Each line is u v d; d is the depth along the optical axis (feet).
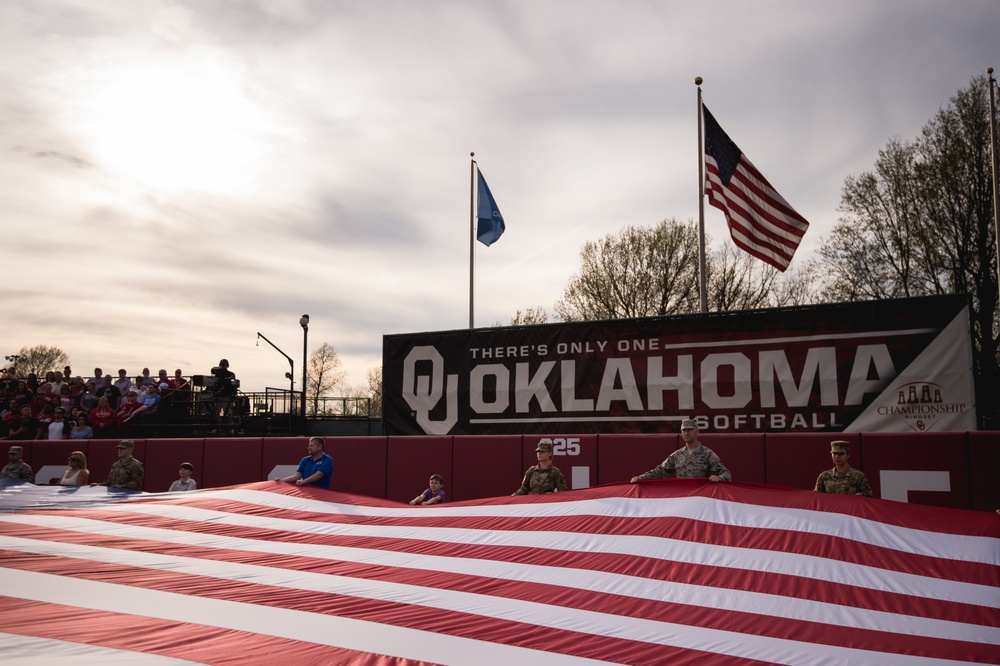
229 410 61.21
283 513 25.30
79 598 16.67
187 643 13.64
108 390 65.36
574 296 131.44
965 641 14.32
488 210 69.77
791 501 21.79
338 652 13.33
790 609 15.90
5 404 67.56
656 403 40.06
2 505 28.40
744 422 38.09
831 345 36.94
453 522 23.24
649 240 126.72
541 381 42.98
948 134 92.22
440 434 45.16
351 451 45.34
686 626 15.06
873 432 34.91
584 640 14.21
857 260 98.84
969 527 19.52
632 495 23.76
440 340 46.11
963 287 90.33
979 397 34.37
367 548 21.35
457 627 14.85
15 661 12.35
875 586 16.98
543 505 23.79
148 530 23.77
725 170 45.73
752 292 121.80
